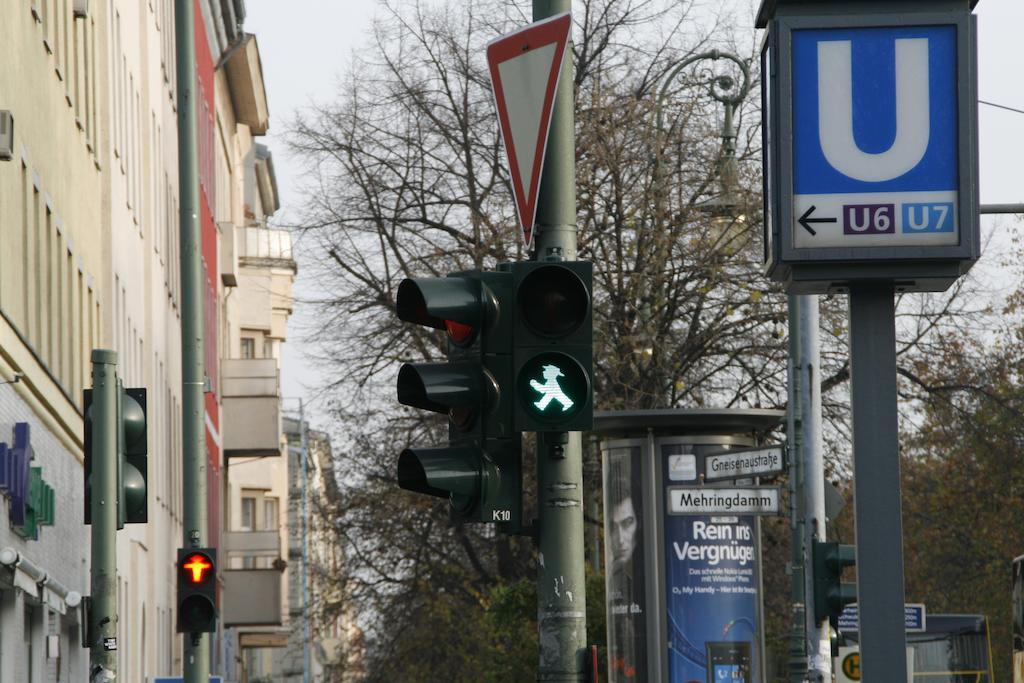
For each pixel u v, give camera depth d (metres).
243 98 97.06
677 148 49.97
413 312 14.12
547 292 13.69
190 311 34.12
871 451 13.96
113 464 18.53
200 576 29.66
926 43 14.05
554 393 13.55
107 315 47.59
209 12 80.38
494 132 53.81
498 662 45.00
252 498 109.69
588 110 50.66
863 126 14.03
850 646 41.94
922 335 53.62
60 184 38.88
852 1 14.12
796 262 13.97
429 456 13.71
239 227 105.06
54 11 38.34
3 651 31.91
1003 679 66.94
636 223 49.09
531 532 13.85
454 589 52.91
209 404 78.00
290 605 114.81
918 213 14.00
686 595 32.31
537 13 14.60
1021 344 62.69
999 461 61.41
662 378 49.16
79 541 40.56
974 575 68.19
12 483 29.72
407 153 54.69
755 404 49.88
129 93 54.50
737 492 30.61
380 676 54.56
